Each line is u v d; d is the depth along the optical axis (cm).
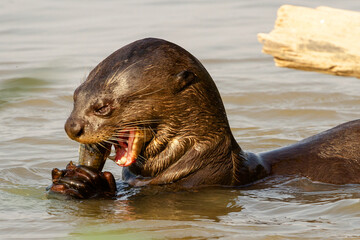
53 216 2066
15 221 2017
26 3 6919
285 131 3234
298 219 2028
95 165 2314
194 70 2331
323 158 2456
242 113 3578
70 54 4828
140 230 1930
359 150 2455
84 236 1877
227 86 4091
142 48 2320
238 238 1855
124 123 2256
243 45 5162
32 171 2634
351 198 2217
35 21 6091
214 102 2364
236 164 2388
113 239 1847
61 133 3209
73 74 4309
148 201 2222
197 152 2344
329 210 2102
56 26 5875
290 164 2459
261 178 2417
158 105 2273
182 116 2309
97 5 6819
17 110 3616
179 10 6500
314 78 4291
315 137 2564
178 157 2352
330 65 3619
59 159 2806
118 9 6594
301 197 2258
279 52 3750
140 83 2256
